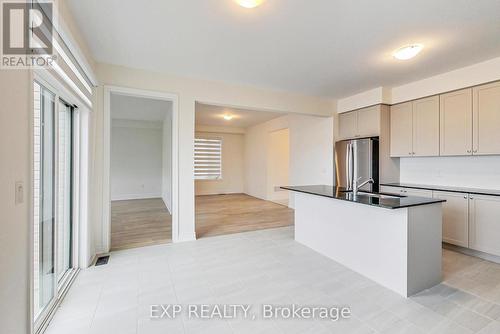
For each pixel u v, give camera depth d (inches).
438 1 78.8
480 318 75.5
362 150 174.6
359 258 107.2
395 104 170.9
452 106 140.4
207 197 330.0
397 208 84.5
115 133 306.3
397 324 72.9
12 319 48.3
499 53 116.3
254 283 98.0
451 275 104.3
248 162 355.6
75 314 77.5
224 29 96.8
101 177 129.2
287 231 171.5
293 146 249.9
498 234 116.7
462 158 149.1
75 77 91.3
